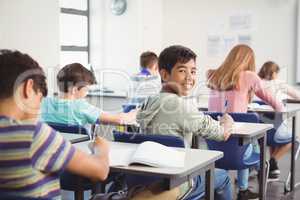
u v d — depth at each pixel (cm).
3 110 147
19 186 142
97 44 754
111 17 739
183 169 186
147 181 218
